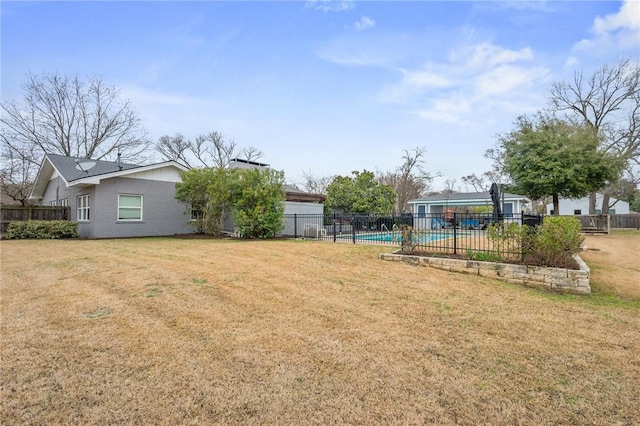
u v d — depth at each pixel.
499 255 6.25
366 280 5.41
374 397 2.18
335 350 2.84
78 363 2.56
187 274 5.61
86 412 2.00
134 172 13.77
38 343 2.89
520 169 16.28
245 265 6.47
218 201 13.17
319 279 5.40
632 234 16.22
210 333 3.16
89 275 5.50
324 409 2.05
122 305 3.94
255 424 1.91
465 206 25.14
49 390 2.21
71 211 14.83
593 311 4.14
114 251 8.44
